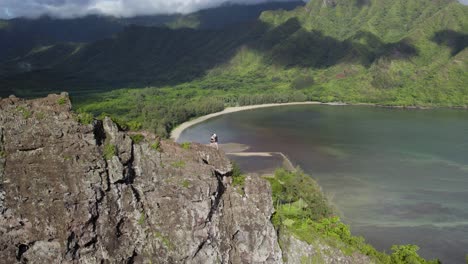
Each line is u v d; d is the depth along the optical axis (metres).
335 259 61.31
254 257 52.09
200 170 49.03
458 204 120.19
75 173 42.25
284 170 127.44
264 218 53.19
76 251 42.50
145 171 47.66
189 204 47.50
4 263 40.47
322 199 104.38
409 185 136.00
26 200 41.09
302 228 65.06
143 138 48.91
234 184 54.41
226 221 51.94
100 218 43.69
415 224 106.94
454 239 99.88
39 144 41.66
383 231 102.69
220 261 49.59
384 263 66.00
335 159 167.50
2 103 41.59
